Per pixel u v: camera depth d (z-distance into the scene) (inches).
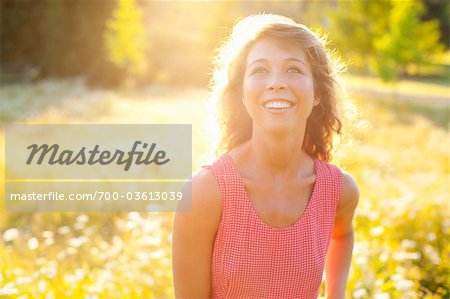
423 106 961.5
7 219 253.8
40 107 749.9
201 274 92.0
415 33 1027.9
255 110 85.4
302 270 90.4
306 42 85.5
